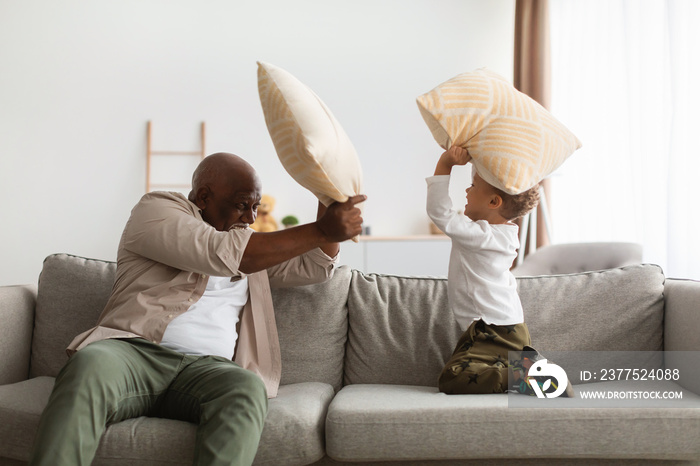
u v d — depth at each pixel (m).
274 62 5.54
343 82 5.54
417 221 5.49
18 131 5.40
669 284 1.96
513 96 1.67
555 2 4.73
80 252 5.39
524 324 1.76
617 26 3.94
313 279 1.87
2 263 5.33
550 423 1.42
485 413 1.43
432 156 5.51
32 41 5.45
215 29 5.54
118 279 1.72
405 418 1.43
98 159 5.45
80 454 1.25
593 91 4.20
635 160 3.61
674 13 3.16
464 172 5.44
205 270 1.54
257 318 1.81
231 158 1.83
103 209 5.43
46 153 5.41
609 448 1.41
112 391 1.35
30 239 5.37
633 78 3.63
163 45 5.51
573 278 1.98
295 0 5.56
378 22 5.56
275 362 1.80
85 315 1.94
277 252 1.51
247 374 1.44
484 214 1.81
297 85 1.44
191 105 5.50
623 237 3.87
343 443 1.43
